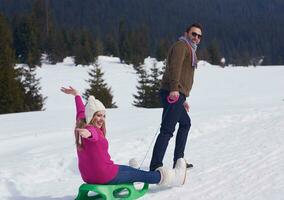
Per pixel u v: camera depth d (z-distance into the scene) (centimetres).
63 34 9450
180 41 555
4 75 3631
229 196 489
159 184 505
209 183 542
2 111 3600
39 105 3778
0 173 628
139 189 523
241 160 656
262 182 536
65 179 615
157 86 4219
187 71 560
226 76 5888
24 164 682
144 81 4278
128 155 746
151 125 1074
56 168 663
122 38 9975
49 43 8488
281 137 824
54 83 5266
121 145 810
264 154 690
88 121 446
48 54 8388
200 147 778
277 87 4725
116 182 462
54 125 1245
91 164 444
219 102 2627
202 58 9681
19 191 555
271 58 19925
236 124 1043
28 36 8288
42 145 895
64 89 497
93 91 3947
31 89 4081
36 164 679
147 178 486
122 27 11488
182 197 492
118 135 930
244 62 14725
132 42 9656
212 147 772
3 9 18888
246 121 1084
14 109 3628
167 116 557
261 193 495
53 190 559
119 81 5550
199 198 486
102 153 443
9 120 1498
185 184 540
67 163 680
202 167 625
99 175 448
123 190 512
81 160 450
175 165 540
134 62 7500
